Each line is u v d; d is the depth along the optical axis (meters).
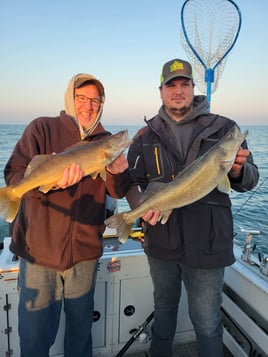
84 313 2.31
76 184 2.18
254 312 2.56
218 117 2.43
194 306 2.27
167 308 2.48
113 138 2.10
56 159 1.93
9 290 2.47
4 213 1.86
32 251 2.10
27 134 2.20
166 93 2.43
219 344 2.26
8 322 2.51
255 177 2.23
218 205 2.21
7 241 3.02
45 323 2.17
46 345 2.20
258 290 2.44
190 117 2.40
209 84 3.18
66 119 2.27
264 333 2.32
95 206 2.27
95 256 2.27
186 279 2.31
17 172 2.08
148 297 2.84
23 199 2.21
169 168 2.37
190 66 2.47
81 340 2.34
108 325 2.78
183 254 2.25
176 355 2.83
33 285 2.11
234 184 2.25
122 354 2.67
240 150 2.11
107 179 2.19
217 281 2.21
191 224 2.21
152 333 2.58
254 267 2.65
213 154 2.04
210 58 3.17
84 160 1.99
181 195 2.09
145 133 2.55
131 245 2.94
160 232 2.32
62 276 2.21
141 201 2.21
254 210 7.67
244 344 2.61
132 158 2.56
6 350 2.54
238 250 3.06
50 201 2.12
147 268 2.79
